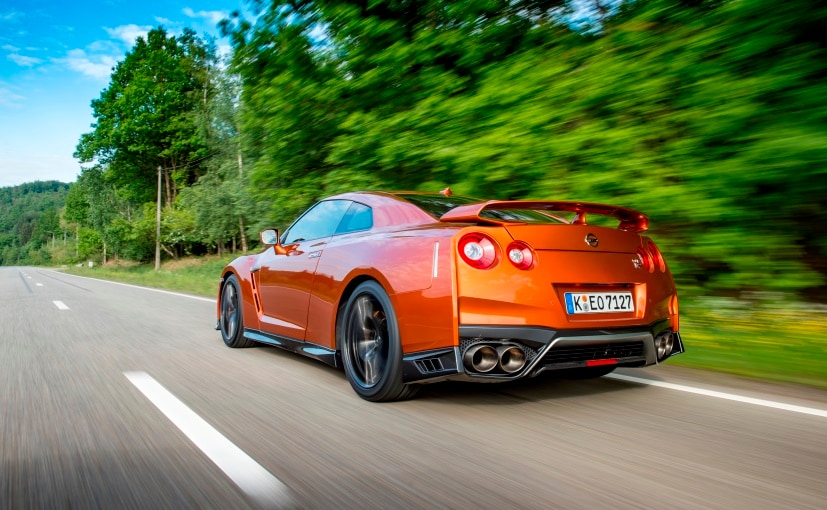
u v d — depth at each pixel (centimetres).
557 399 323
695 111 498
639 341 302
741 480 208
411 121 725
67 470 221
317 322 375
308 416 293
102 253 6384
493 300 272
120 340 563
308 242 414
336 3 806
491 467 221
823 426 273
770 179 454
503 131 604
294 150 915
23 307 958
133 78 4325
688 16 533
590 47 606
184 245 4259
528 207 301
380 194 379
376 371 317
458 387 352
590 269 293
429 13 790
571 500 191
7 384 374
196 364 436
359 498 194
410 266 295
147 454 238
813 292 540
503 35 745
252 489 202
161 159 4478
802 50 453
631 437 257
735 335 460
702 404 311
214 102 2786
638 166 517
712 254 500
